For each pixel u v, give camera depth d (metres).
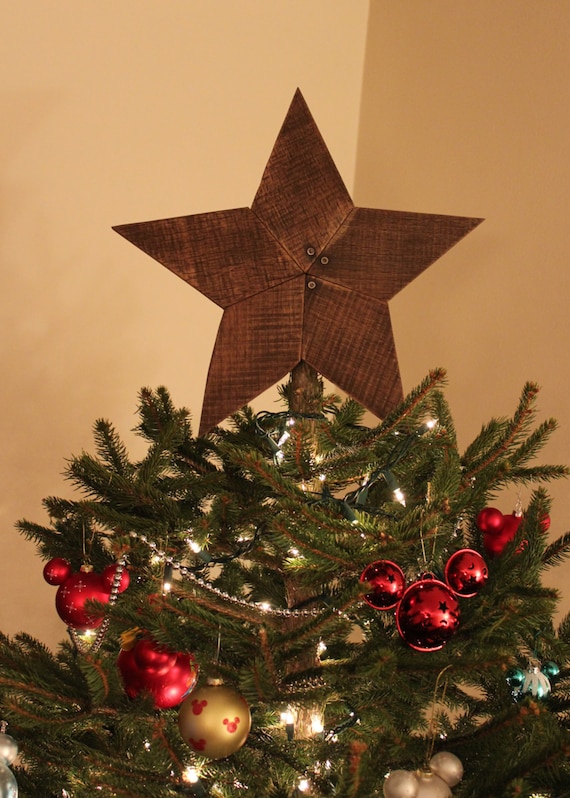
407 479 1.30
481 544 1.26
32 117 1.72
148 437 1.31
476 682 1.22
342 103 2.12
